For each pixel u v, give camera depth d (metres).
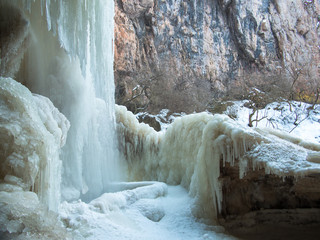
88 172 8.20
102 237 5.02
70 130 7.56
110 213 5.93
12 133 4.05
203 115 8.77
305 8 32.75
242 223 7.71
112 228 5.36
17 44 6.09
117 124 10.22
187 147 9.00
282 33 30.39
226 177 7.84
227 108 21.62
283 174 6.47
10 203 3.44
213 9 28.98
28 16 6.48
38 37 6.93
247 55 29.39
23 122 4.28
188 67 26.22
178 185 9.24
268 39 29.98
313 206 7.96
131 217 6.29
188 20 27.28
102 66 8.62
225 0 28.83
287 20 30.92
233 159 7.41
